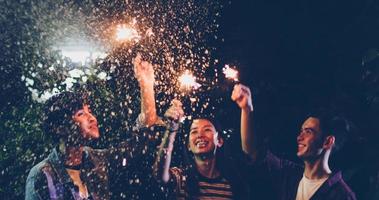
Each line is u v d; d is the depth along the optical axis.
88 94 3.24
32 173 2.89
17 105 3.23
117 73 3.35
